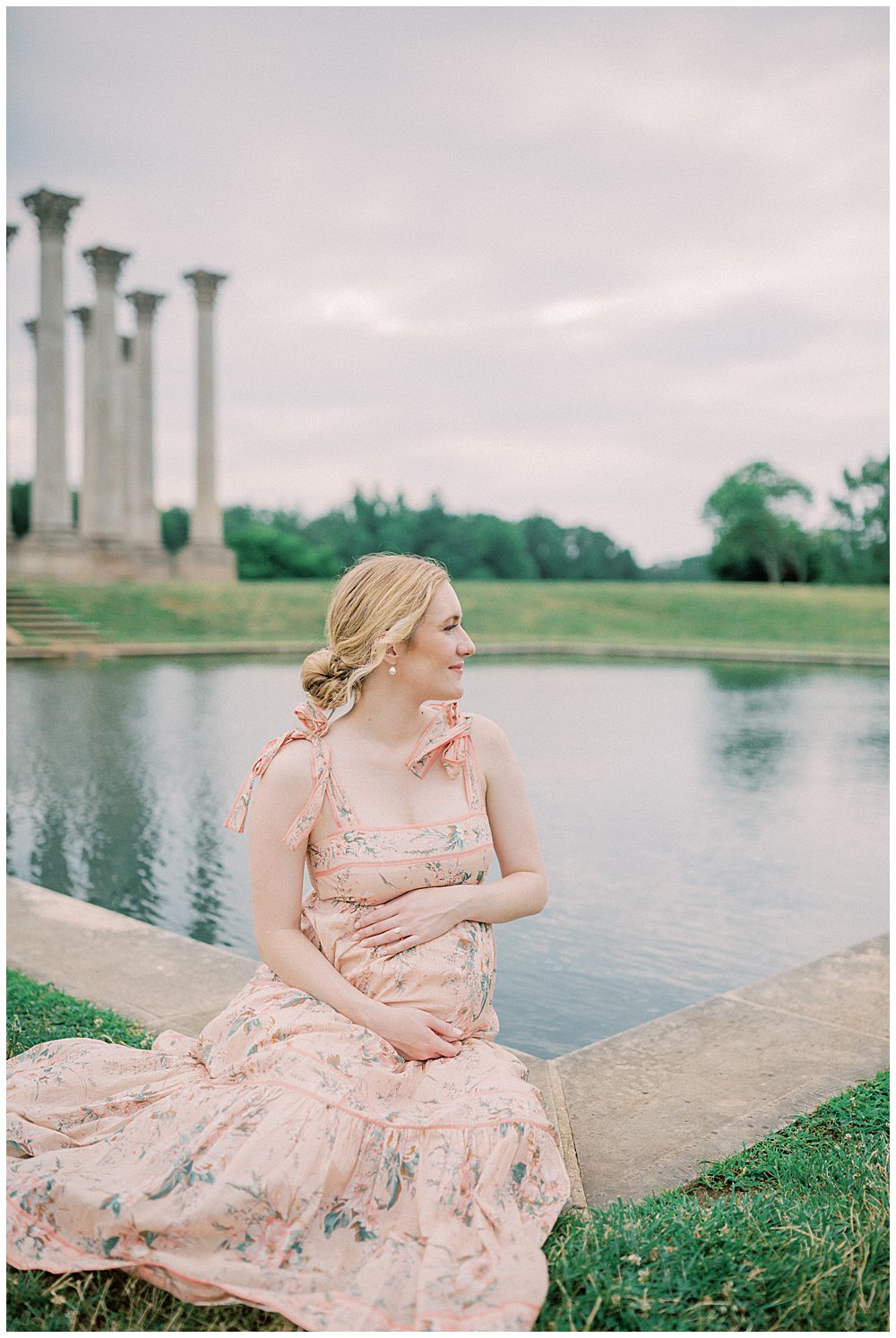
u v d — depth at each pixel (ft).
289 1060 7.92
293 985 8.72
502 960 19.47
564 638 116.37
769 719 55.06
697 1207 8.93
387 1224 7.52
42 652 87.35
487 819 9.34
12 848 27.50
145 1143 7.88
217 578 137.49
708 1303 7.41
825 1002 14.51
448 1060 8.34
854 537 197.26
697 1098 11.61
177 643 95.76
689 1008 14.33
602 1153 10.37
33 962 15.94
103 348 129.70
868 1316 7.29
